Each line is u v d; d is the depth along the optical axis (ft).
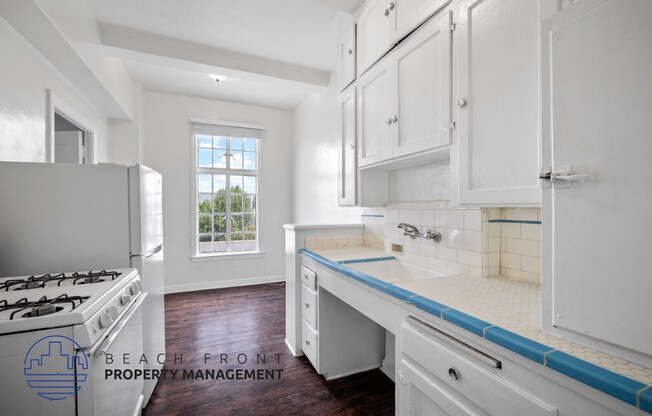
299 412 5.53
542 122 2.43
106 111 10.03
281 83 10.32
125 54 8.17
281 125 14.66
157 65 9.37
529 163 3.08
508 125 3.30
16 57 5.58
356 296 5.03
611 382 1.80
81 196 5.23
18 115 5.65
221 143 13.84
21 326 2.93
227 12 7.22
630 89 1.89
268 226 14.39
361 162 6.45
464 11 3.84
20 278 4.57
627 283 1.94
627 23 1.90
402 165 6.46
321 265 6.36
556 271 2.39
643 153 1.84
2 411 2.92
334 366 6.69
